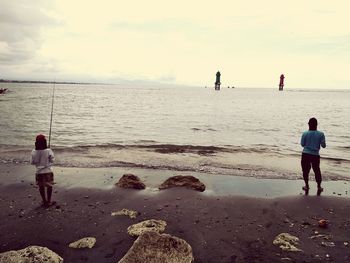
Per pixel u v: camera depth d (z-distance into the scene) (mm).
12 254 4785
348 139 21016
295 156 14516
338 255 5352
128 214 6902
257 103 74188
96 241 5672
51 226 6293
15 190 8586
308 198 8273
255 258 5215
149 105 58531
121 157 13289
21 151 13992
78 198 8008
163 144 17188
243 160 13258
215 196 8320
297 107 60625
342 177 10711
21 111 37344
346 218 7031
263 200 8047
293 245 5684
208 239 5871
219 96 125125
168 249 4852
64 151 14320
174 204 7633
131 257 4633
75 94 113062
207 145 17516
